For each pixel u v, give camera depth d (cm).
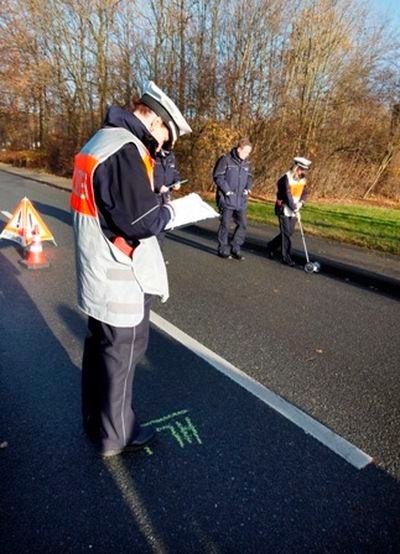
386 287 591
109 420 242
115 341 225
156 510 216
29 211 688
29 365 343
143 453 254
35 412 286
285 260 691
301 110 1627
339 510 220
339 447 266
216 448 260
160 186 568
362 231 955
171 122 208
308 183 1727
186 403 303
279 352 386
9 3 2348
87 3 1983
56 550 194
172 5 1554
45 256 666
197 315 462
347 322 464
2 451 251
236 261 706
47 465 242
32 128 3048
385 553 199
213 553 195
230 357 372
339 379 344
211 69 1470
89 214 202
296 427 283
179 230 947
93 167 192
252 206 1277
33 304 469
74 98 2295
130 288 215
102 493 225
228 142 1469
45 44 2277
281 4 1483
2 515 210
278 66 1552
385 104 1780
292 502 224
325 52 1622
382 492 233
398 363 374
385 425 289
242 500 224
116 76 1877
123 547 196
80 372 335
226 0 1451
